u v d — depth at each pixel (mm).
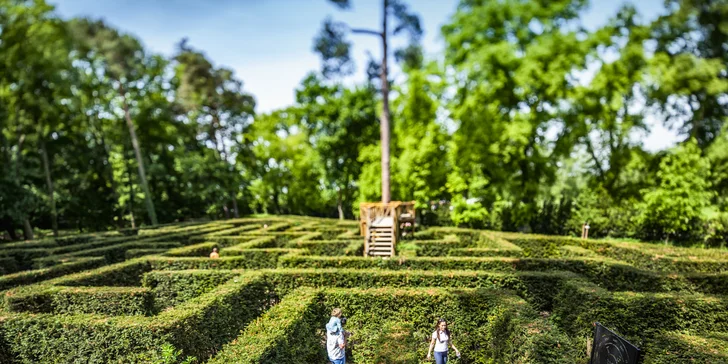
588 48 20000
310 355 7523
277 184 43156
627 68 20641
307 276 10531
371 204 17484
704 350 5824
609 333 5926
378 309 8828
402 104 29109
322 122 36312
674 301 7668
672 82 20812
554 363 6102
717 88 20516
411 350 6816
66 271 12023
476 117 22125
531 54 20266
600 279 11453
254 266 14320
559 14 21047
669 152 21562
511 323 7203
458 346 8211
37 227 32156
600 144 25000
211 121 40125
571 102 20516
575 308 8523
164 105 33656
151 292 9133
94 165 32156
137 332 6719
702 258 12742
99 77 30203
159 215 36250
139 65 29375
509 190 23219
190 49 36281
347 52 19609
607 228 22375
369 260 12352
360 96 35031
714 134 23438
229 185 38625
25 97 25031
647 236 21203
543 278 10055
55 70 25203
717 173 20891
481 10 21531
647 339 6477
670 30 22516
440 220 30641
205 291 11023
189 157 36188
